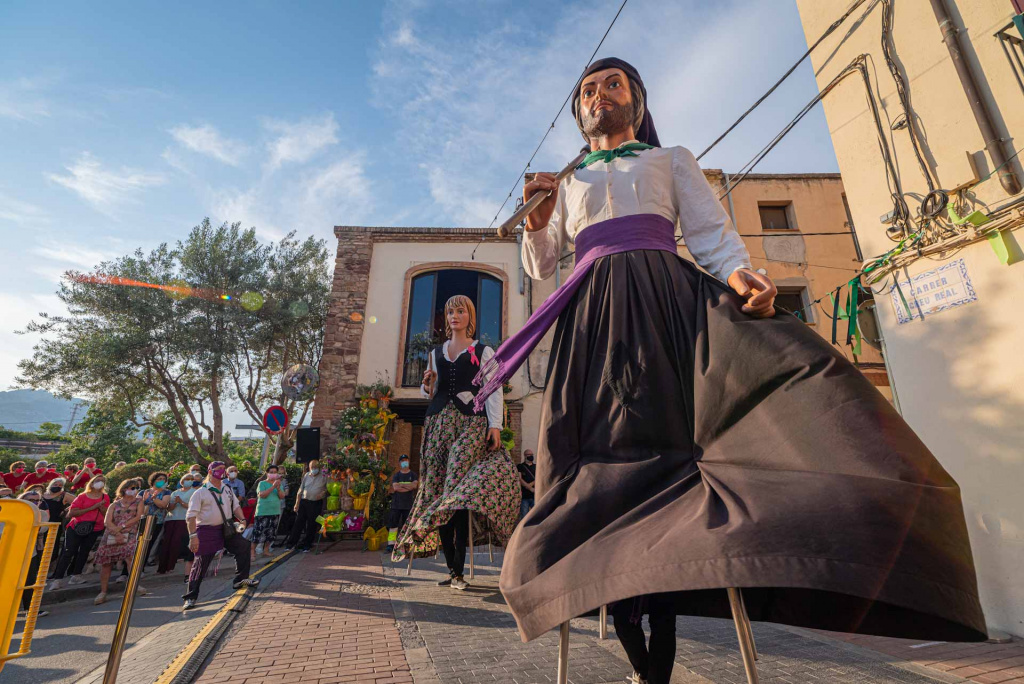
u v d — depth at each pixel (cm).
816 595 119
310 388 1259
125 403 1736
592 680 249
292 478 1419
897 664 293
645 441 119
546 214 167
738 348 111
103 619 567
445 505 385
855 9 559
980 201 445
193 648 325
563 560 101
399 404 1273
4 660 206
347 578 606
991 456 428
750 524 81
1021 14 422
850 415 90
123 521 733
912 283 496
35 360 1562
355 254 1382
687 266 143
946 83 474
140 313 1599
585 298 146
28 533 221
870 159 539
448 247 1395
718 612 138
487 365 170
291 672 283
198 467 916
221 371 1658
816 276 1231
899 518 76
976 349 443
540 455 133
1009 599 408
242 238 1772
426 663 285
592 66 185
